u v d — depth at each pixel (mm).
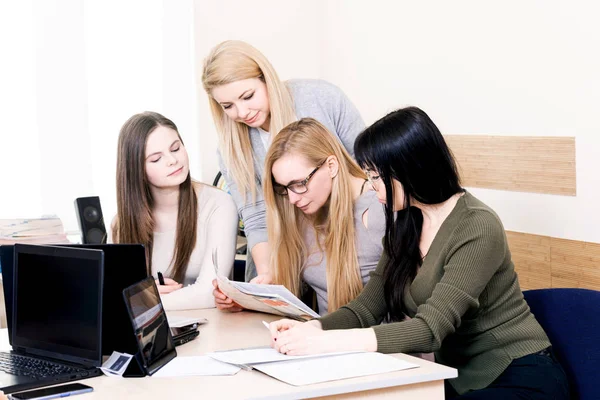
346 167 2459
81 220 3443
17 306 2121
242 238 4297
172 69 4461
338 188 2426
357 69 4348
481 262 2037
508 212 3381
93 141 4355
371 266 2543
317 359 1915
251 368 1879
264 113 2795
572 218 3084
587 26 2959
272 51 4637
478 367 2146
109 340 2062
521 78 3264
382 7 4094
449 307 2010
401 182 2123
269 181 2479
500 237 2074
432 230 2193
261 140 2896
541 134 3188
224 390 1729
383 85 4129
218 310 2602
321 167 2398
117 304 2055
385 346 1972
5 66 4176
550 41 3115
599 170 2955
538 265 3250
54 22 4238
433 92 3766
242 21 4559
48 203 4297
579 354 2189
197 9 4457
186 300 2619
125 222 2721
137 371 1876
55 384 1824
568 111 3062
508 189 3371
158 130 2654
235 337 2232
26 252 2102
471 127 3545
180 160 2674
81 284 1963
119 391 1755
